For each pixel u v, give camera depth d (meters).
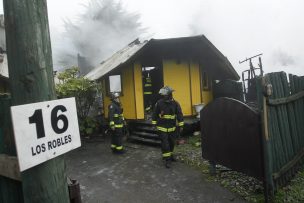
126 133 10.15
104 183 5.71
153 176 5.95
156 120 6.66
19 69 1.75
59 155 1.90
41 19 1.80
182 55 10.56
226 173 5.71
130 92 10.27
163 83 10.55
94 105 11.76
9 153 2.20
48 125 1.81
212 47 10.09
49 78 1.86
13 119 1.59
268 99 4.32
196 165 6.44
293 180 5.07
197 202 4.61
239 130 4.72
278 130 4.70
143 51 9.69
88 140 10.01
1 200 2.43
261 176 4.34
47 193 1.84
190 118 10.46
